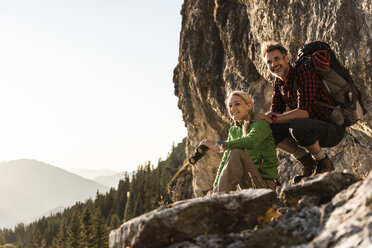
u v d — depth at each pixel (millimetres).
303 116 3732
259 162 3938
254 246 2262
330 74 3689
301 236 2266
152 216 2490
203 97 25906
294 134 3713
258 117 3840
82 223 65562
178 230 2494
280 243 2215
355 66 7922
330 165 3951
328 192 2682
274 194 2795
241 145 3682
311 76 3691
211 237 2512
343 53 8258
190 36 26797
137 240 2488
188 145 34312
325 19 9016
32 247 92188
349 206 2191
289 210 2695
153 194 102625
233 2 19812
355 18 7887
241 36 18672
